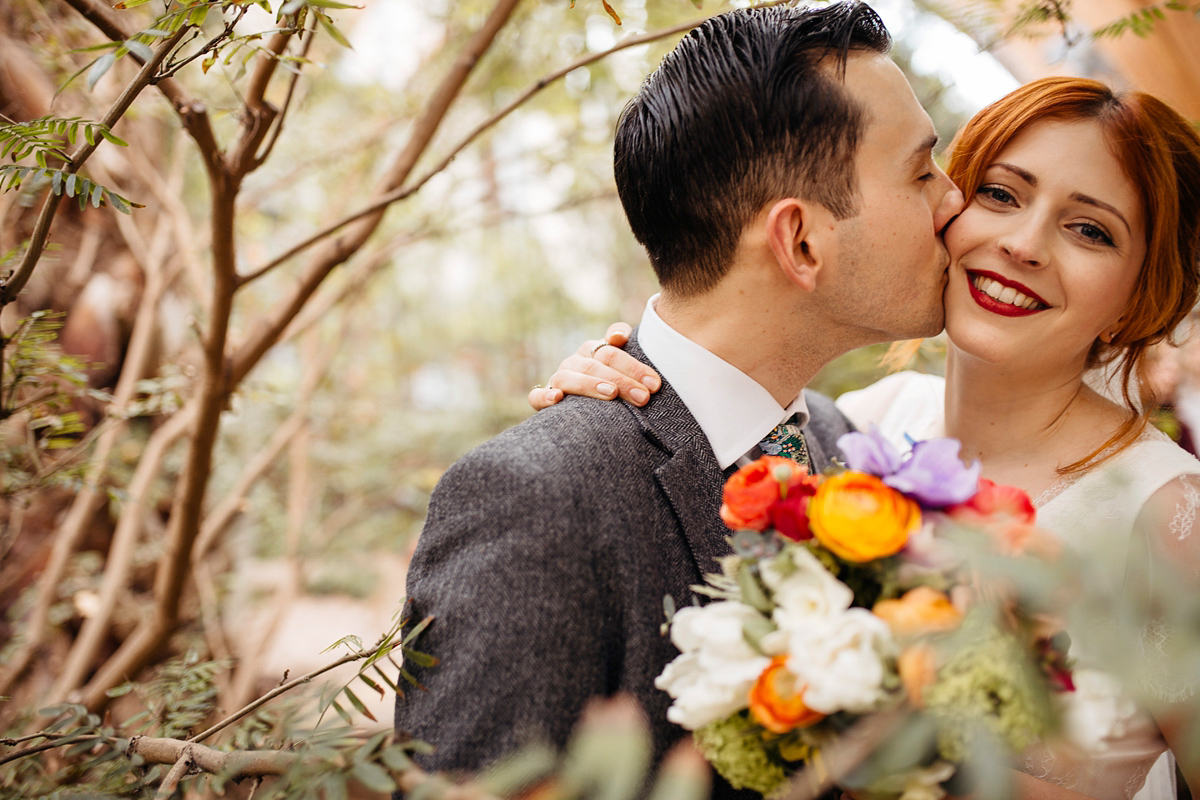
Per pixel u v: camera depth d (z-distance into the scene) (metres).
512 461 1.03
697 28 1.17
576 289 6.15
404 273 5.31
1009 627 0.70
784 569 0.78
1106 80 1.29
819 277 1.11
